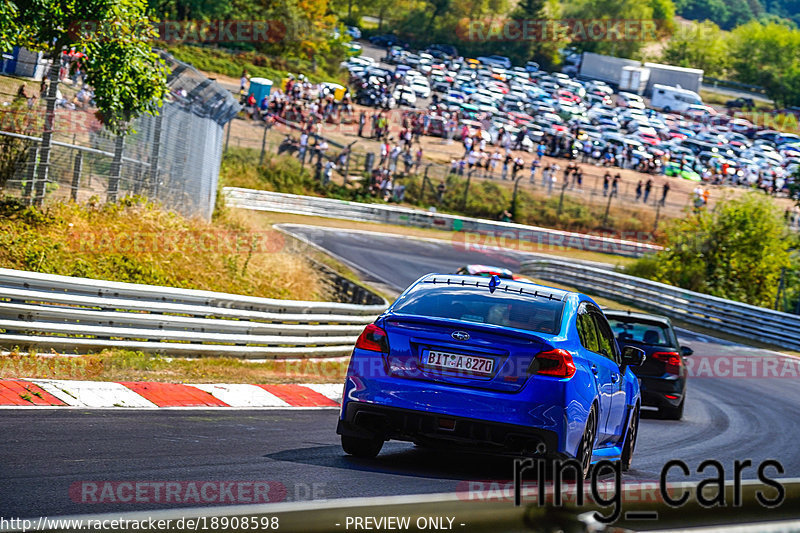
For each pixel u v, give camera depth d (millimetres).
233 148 180500
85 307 38375
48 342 36031
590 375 22922
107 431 23562
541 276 143500
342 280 80375
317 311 50906
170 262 61469
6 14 54438
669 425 46312
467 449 22234
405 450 26703
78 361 35031
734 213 136000
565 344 22359
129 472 18641
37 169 56406
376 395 22328
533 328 22766
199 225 74250
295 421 30812
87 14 58188
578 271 135000
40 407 26078
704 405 56875
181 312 41906
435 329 22328
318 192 182125
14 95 60125
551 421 21375
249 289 66625
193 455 21453
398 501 6703
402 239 156875
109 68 59812
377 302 70125
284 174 179875
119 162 63062
